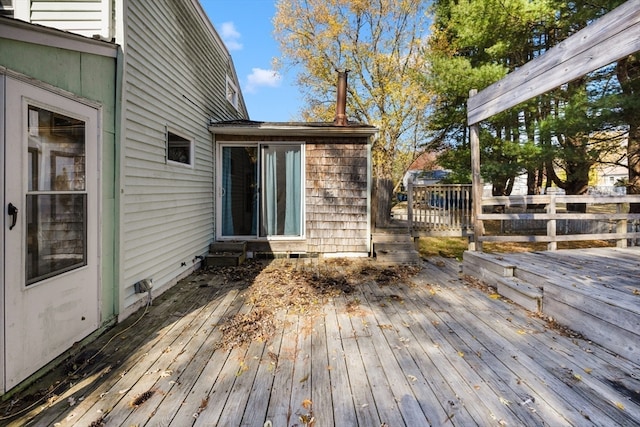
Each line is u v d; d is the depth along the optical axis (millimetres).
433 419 1833
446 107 11633
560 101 8375
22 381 2096
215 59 6621
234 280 4801
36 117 2236
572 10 7277
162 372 2340
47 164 2340
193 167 5340
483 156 9453
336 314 3451
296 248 6410
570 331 2982
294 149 6402
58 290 2420
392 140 13453
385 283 4625
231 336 2918
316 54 13969
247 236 6465
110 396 2055
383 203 6820
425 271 5352
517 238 5191
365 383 2191
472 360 2479
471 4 8531
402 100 12766
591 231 9523
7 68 1997
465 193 6469
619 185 9680
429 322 3225
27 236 2146
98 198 2926
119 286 3215
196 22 5477
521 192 22531
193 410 1927
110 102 3111
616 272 3764
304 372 2336
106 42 2986
